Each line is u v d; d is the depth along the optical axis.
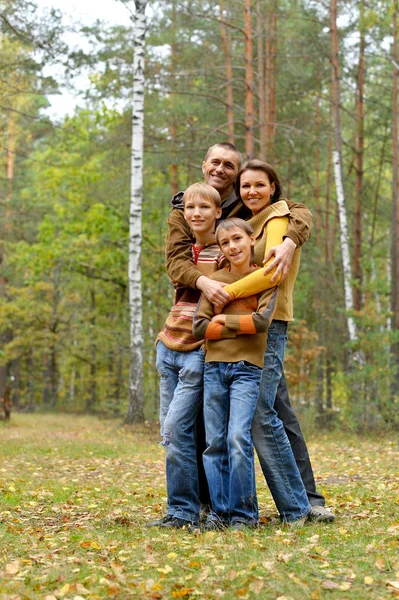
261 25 19.81
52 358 40.44
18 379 43.03
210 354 5.00
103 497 7.05
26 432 18.36
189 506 5.23
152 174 25.30
